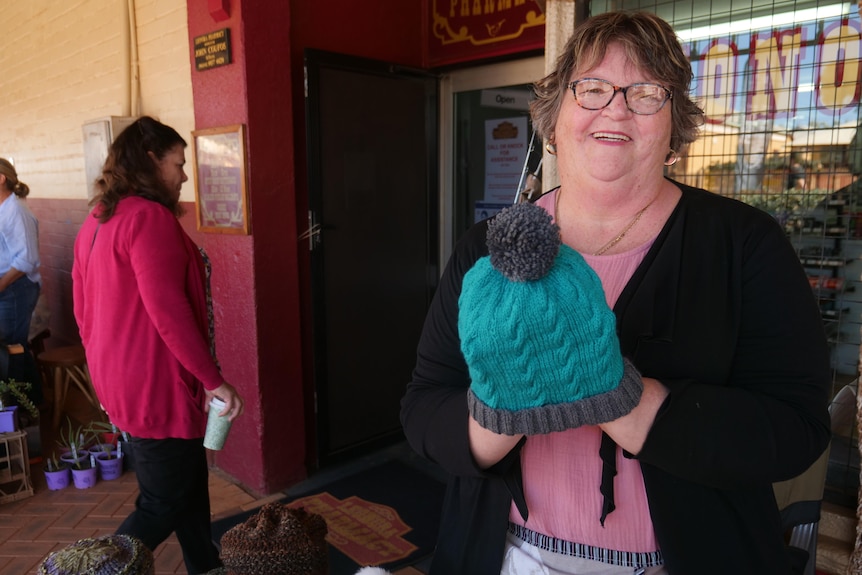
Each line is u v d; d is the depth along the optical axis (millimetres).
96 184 2129
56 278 5750
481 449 882
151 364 2016
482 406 756
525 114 3408
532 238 674
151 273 1934
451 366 1054
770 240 920
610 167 945
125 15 3828
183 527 2229
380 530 2863
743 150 2113
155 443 2082
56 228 5645
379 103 3439
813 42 1938
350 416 3568
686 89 976
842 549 1935
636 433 832
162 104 3709
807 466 865
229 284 3131
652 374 931
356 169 3377
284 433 3242
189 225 3537
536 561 1002
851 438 1986
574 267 722
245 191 2938
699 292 927
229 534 1165
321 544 1173
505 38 3312
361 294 3516
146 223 1977
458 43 3570
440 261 3955
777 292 902
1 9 6008
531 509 1008
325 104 3186
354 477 3393
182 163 2215
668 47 934
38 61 5449
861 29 1853
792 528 1637
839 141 1950
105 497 3242
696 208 966
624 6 2107
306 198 3260
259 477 3197
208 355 2039
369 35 3463
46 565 1263
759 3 1994
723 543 927
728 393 857
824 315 2051
